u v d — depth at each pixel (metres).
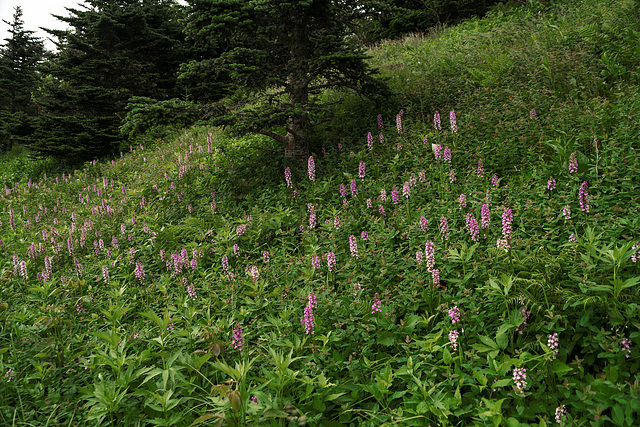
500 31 11.99
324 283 4.85
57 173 18.28
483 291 4.00
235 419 2.89
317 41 7.89
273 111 7.71
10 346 4.61
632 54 7.81
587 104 6.86
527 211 4.95
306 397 3.17
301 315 4.38
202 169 10.48
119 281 6.56
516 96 7.45
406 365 3.37
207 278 5.96
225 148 11.00
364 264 4.92
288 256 5.97
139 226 8.58
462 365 3.27
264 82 8.27
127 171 14.30
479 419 2.89
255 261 6.10
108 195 11.96
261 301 4.80
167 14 19.92
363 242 5.45
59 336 4.82
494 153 6.58
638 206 4.43
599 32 9.19
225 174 9.41
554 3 13.59
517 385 2.84
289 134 9.16
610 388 2.75
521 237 4.71
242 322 4.60
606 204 4.62
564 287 3.71
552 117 6.76
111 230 8.91
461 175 6.36
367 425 3.09
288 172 7.62
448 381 3.17
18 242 9.89
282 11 7.85
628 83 7.29
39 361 4.34
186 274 6.27
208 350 3.71
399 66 11.93
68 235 9.25
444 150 6.37
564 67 8.20
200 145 13.13
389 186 6.68
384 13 8.62
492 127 7.07
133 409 3.52
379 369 3.61
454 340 3.34
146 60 19.81
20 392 3.89
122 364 3.66
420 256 4.43
